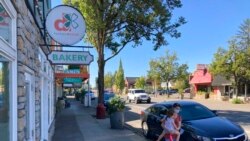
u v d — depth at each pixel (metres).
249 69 45.50
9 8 5.33
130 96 50.28
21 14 6.27
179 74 77.31
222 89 57.75
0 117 5.19
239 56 45.19
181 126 11.92
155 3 23.45
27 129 7.58
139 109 35.53
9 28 5.59
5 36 5.31
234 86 49.62
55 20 9.60
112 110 17.88
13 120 5.73
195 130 11.47
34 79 8.76
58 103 29.58
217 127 11.64
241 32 45.75
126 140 14.19
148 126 15.09
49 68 15.63
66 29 9.65
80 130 17.27
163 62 77.38
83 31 9.74
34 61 8.76
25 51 6.84
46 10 15.74
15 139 5.77
